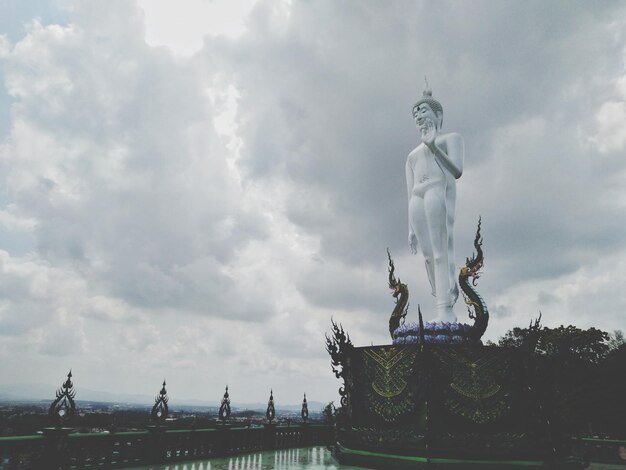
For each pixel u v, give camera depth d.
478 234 19.94
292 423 24.42
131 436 14.80
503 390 15.48
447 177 20.91
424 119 21.45
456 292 20.08
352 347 18.48
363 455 15.81
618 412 31.81
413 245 22.20
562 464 14.14
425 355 15.49
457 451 14.32
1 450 10.77
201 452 17.66
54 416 12.16
